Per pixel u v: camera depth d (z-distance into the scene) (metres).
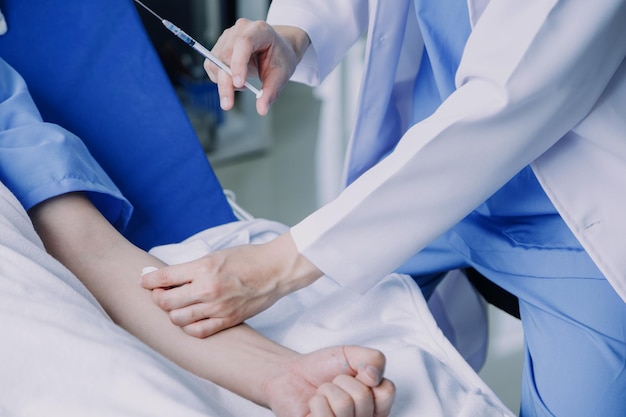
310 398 0.97
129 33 1.66
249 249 1.08
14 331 0.93
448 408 1.00
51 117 1.55
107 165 1.53
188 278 1.06
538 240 1.21
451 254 1.39
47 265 1.05
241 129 3.03
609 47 0.98
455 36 1.26
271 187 2.85
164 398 0.86
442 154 1.00
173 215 1.52
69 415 0.86
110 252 1.21
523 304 1.23
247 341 1.09
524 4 0.97
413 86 1.50
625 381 1.13
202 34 2.93
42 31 1.62
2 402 0.89
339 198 1.05
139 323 1.13
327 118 3.33
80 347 0.91
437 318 1.65
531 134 1.00
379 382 0.93
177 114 1.61
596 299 1.13
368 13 1.50
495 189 1.05
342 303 1.18
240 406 0.98
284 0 1.46
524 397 1.26
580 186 1.08
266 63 1.28
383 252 1.07
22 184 1.22
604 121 1.04
